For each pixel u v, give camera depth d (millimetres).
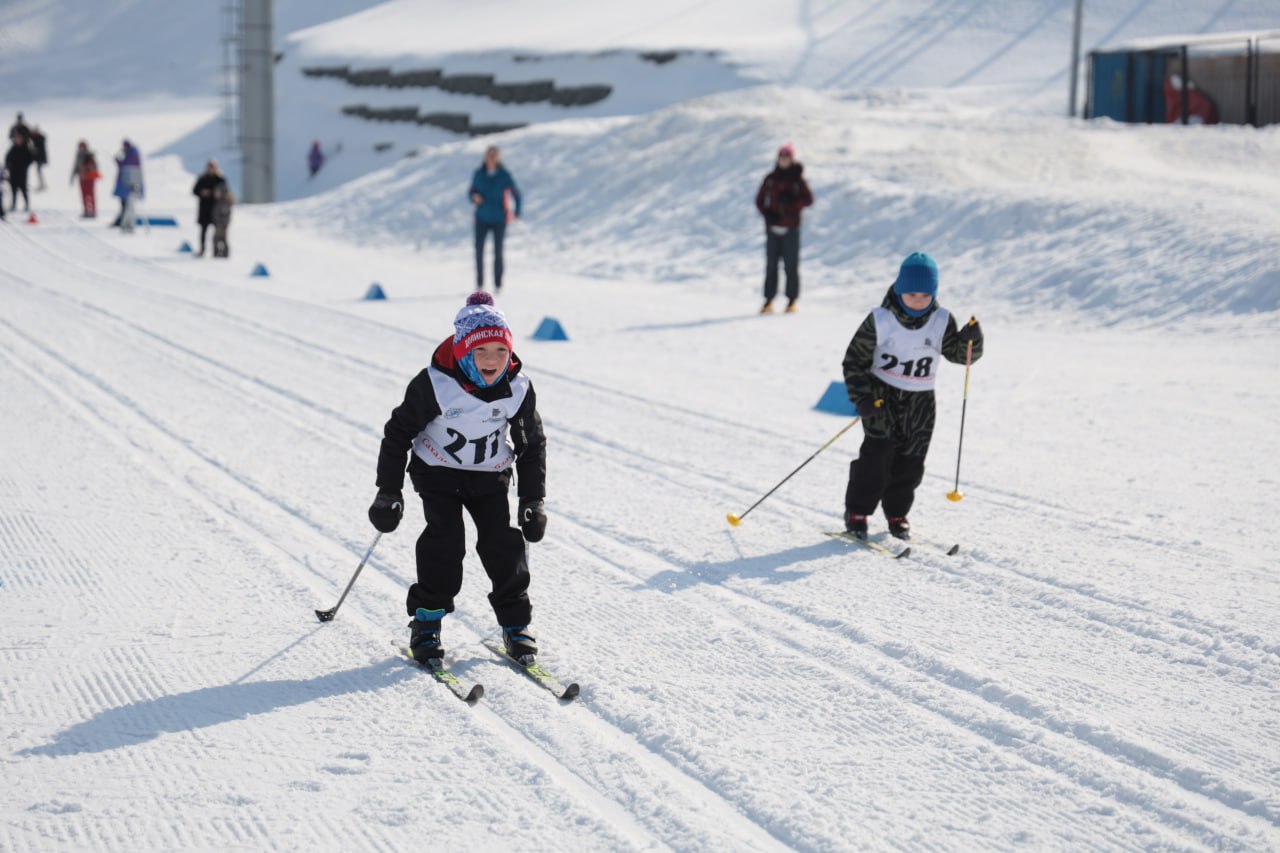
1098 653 13195
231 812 9727
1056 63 117562
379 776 10375
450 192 76000
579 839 9344
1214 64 85438
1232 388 28500
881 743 11000
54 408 26391
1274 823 9617
